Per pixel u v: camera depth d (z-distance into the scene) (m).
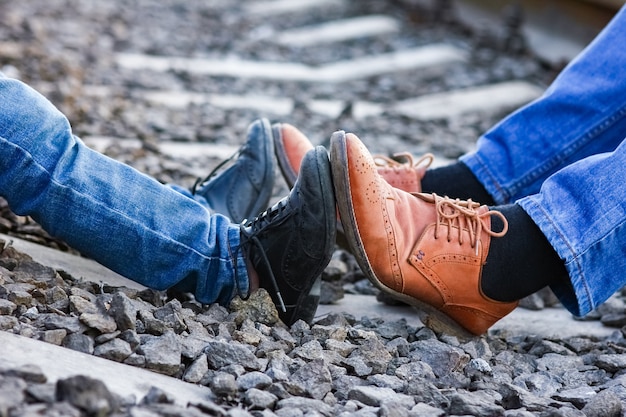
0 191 2.35
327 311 2.91
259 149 3.08
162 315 2.40
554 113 2.97
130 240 2.40
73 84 5.66
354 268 3.38
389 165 3.16
